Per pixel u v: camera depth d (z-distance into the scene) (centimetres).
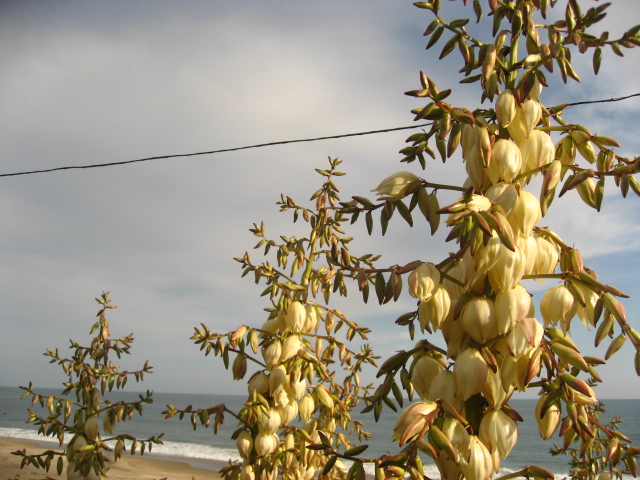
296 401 219
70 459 317
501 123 110
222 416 203
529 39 119
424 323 113
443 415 97
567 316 108
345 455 102
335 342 235
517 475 98
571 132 115
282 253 261
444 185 119
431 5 118
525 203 106
